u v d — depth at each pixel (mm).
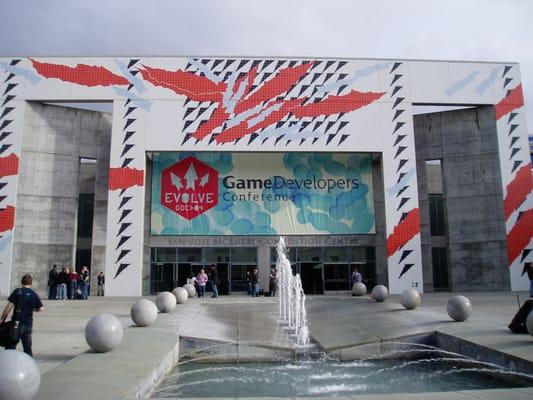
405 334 12328
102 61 30766
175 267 31578
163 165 32094
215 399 6457
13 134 30078
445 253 34781
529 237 30859
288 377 9969
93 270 31828
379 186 32625
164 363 9617
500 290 31250
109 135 33031
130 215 29594
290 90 30953
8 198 29516
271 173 32469
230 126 30547
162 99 30578
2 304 21859
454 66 31891
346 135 30781
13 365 4988
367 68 31375
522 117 31859
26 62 30547
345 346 12000
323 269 31938
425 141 33750
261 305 21422
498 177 31891
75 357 8938
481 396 6430
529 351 9078
